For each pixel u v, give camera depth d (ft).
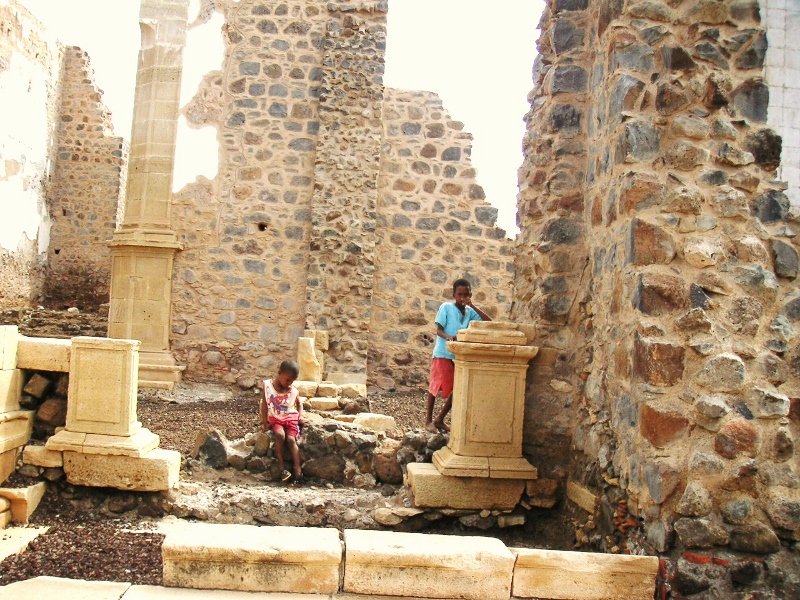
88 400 16.58
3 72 51.39
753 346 13.30
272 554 12.01
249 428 22.84
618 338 14.76
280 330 34.30
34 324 44.80
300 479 18.38
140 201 33.71
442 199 36.09
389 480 18.38
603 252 15.99
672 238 13.82
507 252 36.40
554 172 17.76
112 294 33.71
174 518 16.35
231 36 34.60
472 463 16.44
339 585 12.10
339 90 34.86
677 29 14.61
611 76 15.30
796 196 14.30
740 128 14.26
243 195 34.35
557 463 17.19
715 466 12.67
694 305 13.39
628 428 14.07
